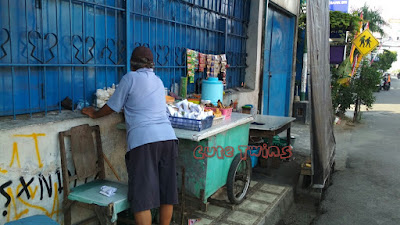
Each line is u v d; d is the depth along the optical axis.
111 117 3.36
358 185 5.24
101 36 3.43
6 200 2.49
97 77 3.43
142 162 2.67
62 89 3.11
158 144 2.71
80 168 2.97
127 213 3.34
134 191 2.68
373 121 11.47
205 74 5.44
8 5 2.60
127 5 3.58
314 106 4.08
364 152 7.20
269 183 4.88
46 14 2.88
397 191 5.01
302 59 11.13
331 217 4.16
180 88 4.76
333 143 5.79
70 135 2.88
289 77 9.59
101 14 3.40
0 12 2.55
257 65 6.77
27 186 2.62
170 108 3.32
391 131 9.63
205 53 5.41
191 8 4.96
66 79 3.13
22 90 2.79
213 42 5.61
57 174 2.84
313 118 4.11
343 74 11.48
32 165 2.64
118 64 3.64
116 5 3.55
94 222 3.26
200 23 5.21
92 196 2.74
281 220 4.09
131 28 3.83
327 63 5.27
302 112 10.19
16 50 2.69
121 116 3.48
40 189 2.72
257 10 6.54
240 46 6.54
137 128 2.71
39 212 2.74
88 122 3.09
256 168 5.59
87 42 3.28
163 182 2.85
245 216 3.74
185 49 4.88
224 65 5.64
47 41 2.91
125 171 3.63
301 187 5.00
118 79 3.69
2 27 2.57
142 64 2.86
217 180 3.51
